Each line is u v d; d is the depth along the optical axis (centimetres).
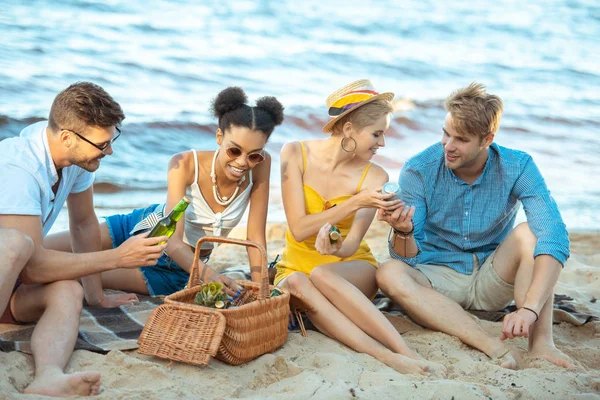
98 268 341
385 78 1472
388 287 400
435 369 346
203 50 1448
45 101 973
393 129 1078
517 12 2353
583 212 732
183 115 988
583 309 457
